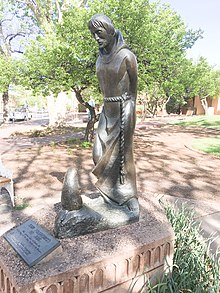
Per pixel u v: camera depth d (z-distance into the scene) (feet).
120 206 9.92
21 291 6.63
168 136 48.19
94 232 8.83
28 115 87.25
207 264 9.65
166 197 18.24
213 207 16.60
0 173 16.88
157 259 8.80
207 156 32.35
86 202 10.08
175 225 10.96
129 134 9.64
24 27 60.59
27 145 38.78
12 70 33.40
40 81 31.27
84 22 29.01
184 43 42.96
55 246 7.64
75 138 43.83
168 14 40.22
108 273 7.81
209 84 85.97
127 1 28.81
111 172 10.03
